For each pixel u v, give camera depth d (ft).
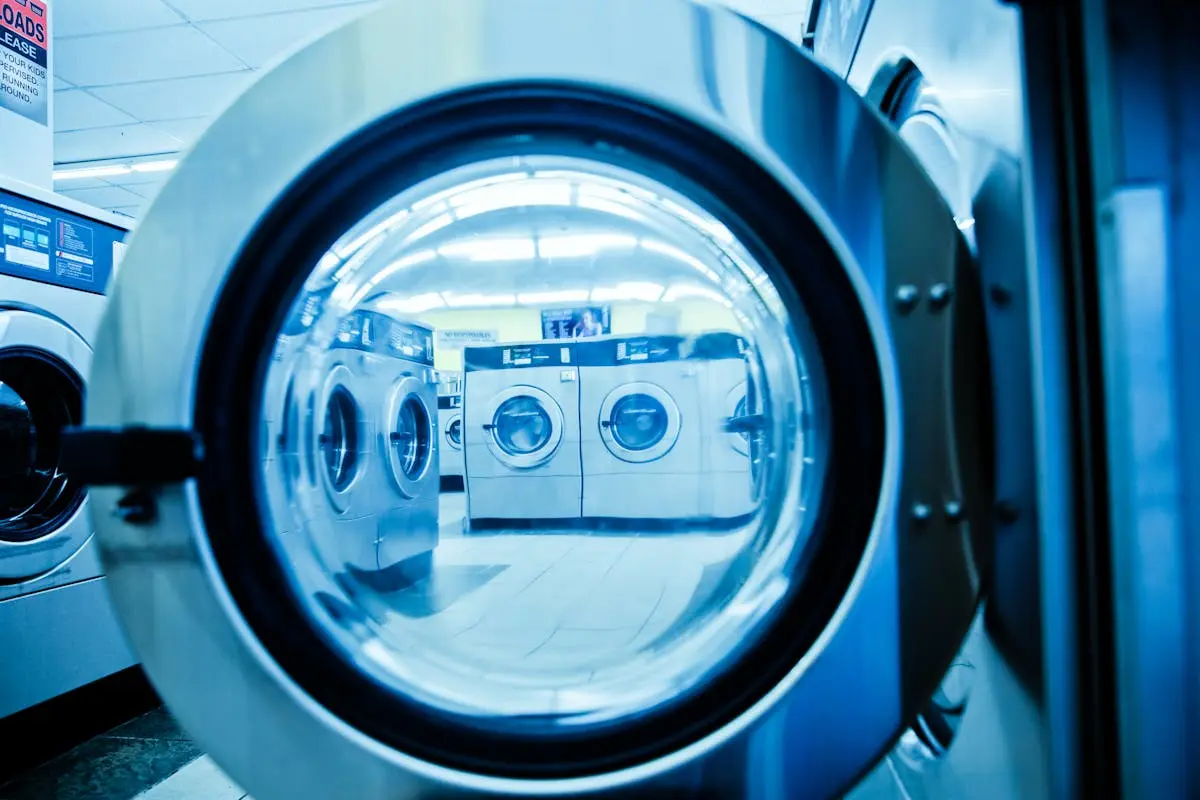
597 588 6.88
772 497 2.53
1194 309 1.53
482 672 2.44
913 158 1.95
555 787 1.98
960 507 1.95
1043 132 1.69
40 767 4.69
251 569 2.07
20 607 4.84
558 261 9.37
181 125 14.73
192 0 10.36
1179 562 1.54
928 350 1.95
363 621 2.64
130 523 2.00
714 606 2.78
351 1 10.54
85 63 12.05
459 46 1.95
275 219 2.04
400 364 6.54
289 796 2.03
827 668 1.98
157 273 2.01
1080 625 1.67
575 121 2.02
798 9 11.51
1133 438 1.54
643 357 9.33
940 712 2.70
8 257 4.84
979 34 1.95
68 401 5.31
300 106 1.98
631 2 1.95
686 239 2.63
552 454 9.57
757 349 2.70
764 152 1.93
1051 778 1.69
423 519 7.10
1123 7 1.54
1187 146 1.53
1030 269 1.69
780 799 1.99
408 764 2.01
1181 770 1.55
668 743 2.02
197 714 2.04
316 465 2.71
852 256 1.94
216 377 2.05
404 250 2.72
